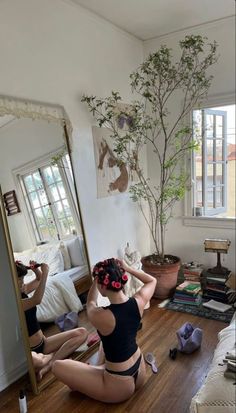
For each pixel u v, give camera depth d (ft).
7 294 7.25
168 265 10.95
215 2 9.42
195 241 12.22
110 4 9.14
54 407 6.41
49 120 8.18
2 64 7.03
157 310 10.37
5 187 6.82
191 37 9.82
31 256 7.36
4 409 6.46
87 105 9.47
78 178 9.25
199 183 12.14
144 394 6.60
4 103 7.06
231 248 11.48
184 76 10.62
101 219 10.28
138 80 11.57
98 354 7.79
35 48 7.78
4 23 7.04
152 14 9.92
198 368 7.34
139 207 12.32
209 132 11.80
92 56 9.62
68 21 8.73
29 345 6.84
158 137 12.36
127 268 6.97
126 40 11.14
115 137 10.57
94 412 6.23
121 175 11.13
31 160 7.54
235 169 13.24
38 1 7.83
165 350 8.13
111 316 5.97
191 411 4.79
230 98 10.76
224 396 4.50
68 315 8.21
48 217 7.98
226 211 12.71
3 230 6.66
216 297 10.61
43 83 8.02
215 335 8.70
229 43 10.53
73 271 8.73
